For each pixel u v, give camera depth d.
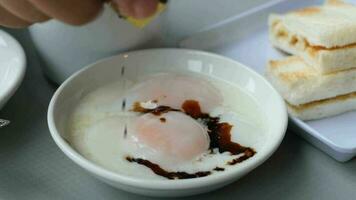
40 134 0.29
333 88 0.30
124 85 0.31
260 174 0.27
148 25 0.31
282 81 0.30
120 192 0.25
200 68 0.32
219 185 0.23
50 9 0.21
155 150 0.26
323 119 0.30
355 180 0.26
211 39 0.37
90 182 0.26
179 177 0.25
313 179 0.26
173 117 0.28
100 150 0.26
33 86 0.33
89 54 0.31
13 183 0.26
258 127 0.28
